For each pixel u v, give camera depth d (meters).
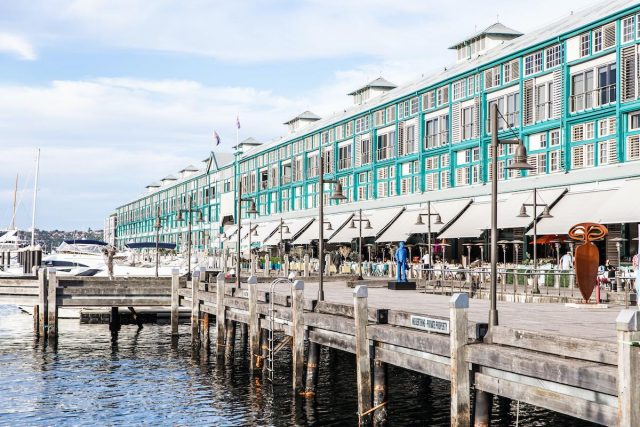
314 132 79.75
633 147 39.66
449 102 56.44
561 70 44.75
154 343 35.25
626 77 40.03
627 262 37.62
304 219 73.94
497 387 13.29
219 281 29.42
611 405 10.85
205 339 32.72
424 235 53.00
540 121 46.44
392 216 56.97
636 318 10.05
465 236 46.00
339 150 75.56
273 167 92.12
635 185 36.44
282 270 57.50
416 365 16.12
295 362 22.23
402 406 21.34
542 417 19.61
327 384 24.59
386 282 39.19
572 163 43.94
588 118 42.62
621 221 35.12
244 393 23.64
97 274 57.16
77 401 23.31
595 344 11.77
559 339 12.50
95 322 42.91
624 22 40.28
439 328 15.58
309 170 82.44
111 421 20.89
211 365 29.20
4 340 36.28
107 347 34.03
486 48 60.00
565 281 30.83
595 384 10.96
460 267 41.81
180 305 37.25
